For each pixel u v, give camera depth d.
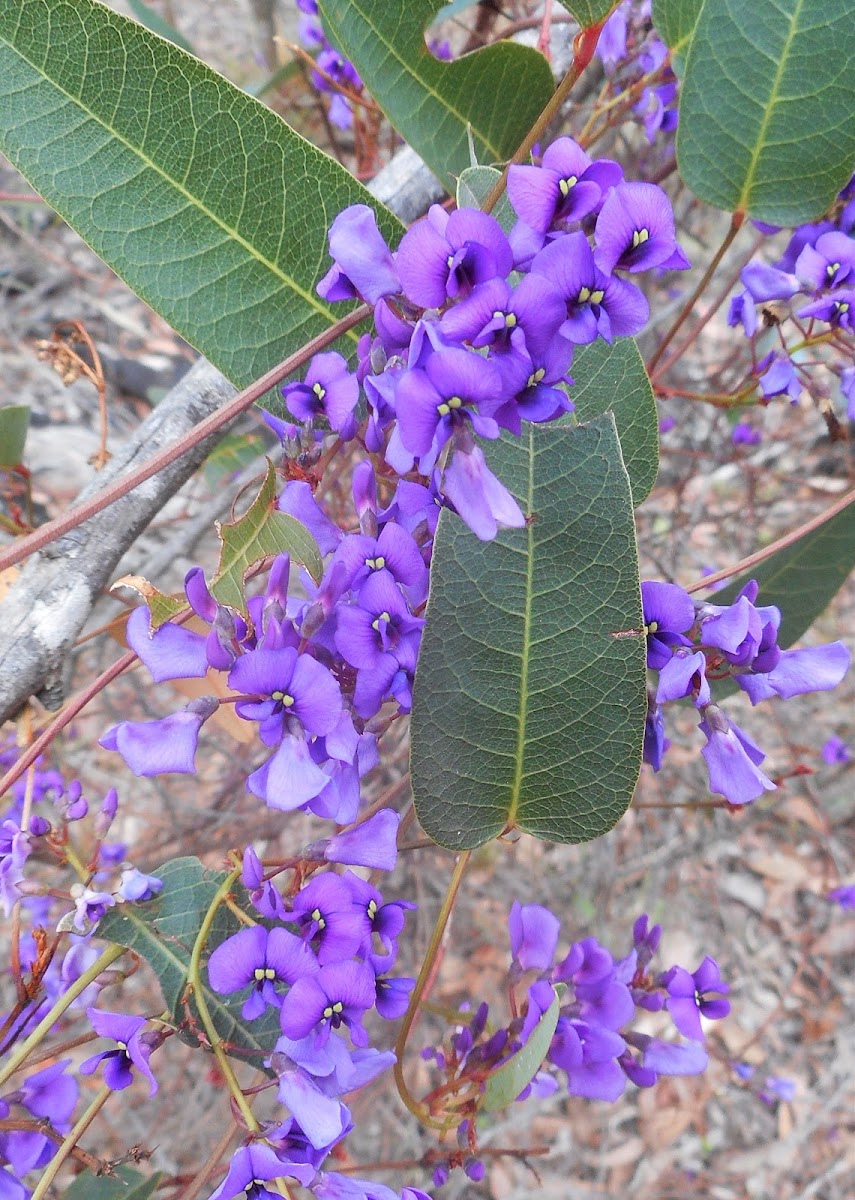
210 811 0.27
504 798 0.11
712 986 0.15
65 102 0.11
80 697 0.11
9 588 0.14
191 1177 0.14
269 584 0.10
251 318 0.12
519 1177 0.36
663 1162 0.38
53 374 0.43
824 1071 0.41
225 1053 0.11
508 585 0.10
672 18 0.14
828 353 0.19
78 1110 0.30
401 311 0.10
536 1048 0.12
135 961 0.13
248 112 0.11
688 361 0.35
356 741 0.10
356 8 0.13
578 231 0.09
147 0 0.48
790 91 0.13
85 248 0.48
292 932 0.11
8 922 0.28
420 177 0.15
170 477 0.13
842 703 0.46
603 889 0.37
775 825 0.45
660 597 0.11
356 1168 0.17
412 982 0.11
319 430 0.12
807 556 0.16
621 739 0.11
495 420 0.09
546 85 0.14
